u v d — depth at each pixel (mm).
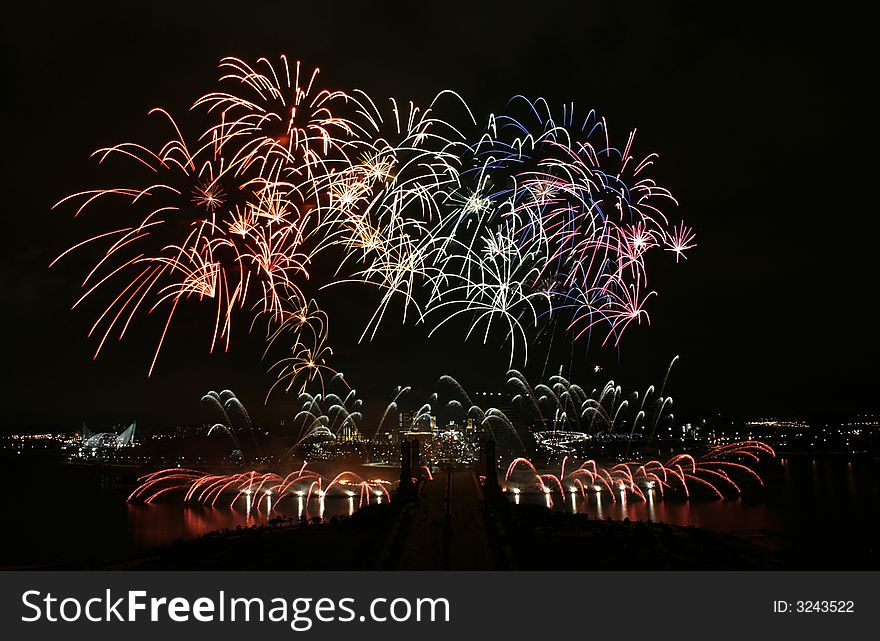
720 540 89500
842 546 95688
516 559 70438
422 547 77125
